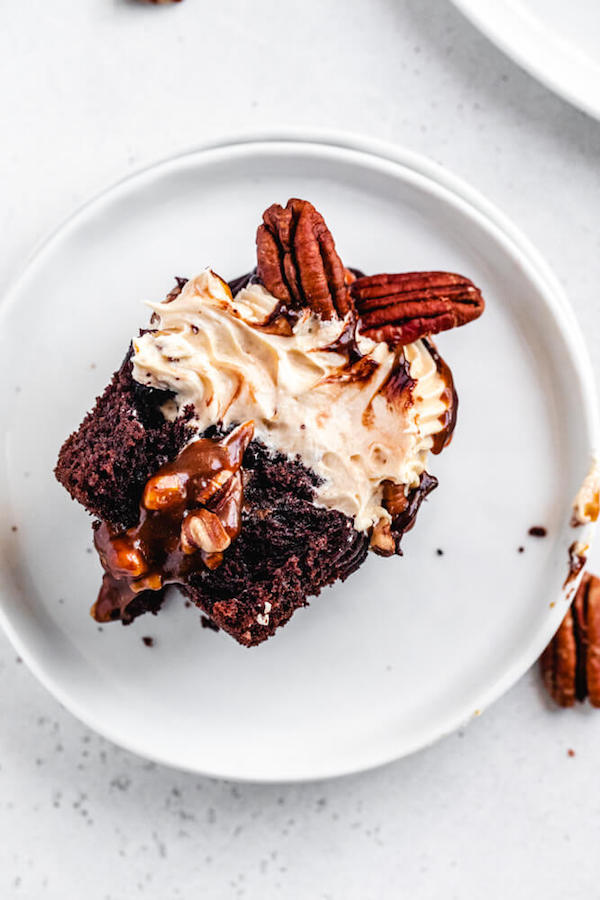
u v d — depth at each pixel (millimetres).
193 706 338
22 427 338
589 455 330
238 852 351
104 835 350
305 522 305
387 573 339
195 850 350
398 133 351
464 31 352
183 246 338
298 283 302
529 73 344
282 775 332
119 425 304
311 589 313
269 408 300
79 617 338
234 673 339
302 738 337
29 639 333
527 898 349
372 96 351
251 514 304
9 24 350
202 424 301
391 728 337
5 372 336
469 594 338
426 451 315
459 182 335
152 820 350
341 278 303
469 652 337
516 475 338
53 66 350
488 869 350
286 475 302
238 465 298
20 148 348
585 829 350
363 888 350
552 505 336
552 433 337
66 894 348
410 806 350
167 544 298
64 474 308
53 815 350
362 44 352
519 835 350
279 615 306
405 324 308
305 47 351
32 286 334
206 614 328
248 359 302
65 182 348
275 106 350
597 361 349
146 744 333
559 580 332
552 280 338
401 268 338
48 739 350
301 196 339
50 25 350
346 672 339
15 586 335
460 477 338
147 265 338
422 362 318
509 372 338
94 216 333
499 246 332
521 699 351
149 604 335
